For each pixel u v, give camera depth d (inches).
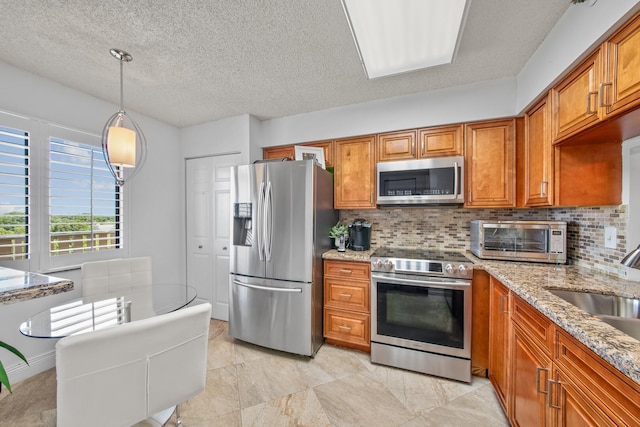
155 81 82.5
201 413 61.7
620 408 27.2
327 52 67.8
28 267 74.9
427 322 76.7
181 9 53.2
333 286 90.0
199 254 122.9
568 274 60.2
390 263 80.6
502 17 55.2
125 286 77.1
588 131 51.2
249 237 94.3
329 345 93.5
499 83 80.4
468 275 72.8
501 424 58.4
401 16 52.1
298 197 85.2
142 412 39.1
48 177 79.4
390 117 93.9
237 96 93.0
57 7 52.4
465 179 85.9
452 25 54.6
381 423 58.9
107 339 34.6
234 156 113.9
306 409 63.1
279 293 87.5
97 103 93.1
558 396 38.4
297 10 53.5
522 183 80.0
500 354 64.0
